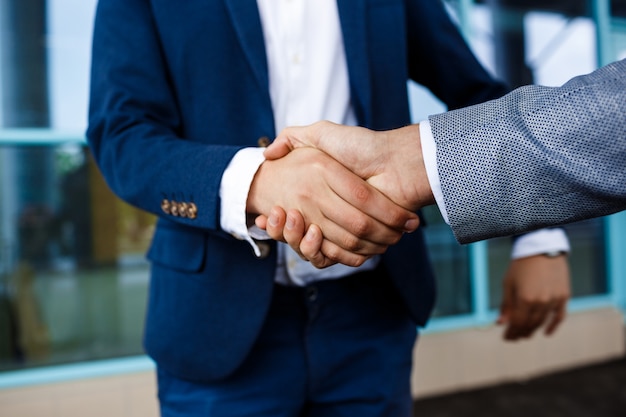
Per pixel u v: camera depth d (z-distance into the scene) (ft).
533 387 9.07
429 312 2.72
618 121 1.49
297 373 2.52
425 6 2.84
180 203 2.02
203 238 2.32
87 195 7.22
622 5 10.09
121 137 2.18
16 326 7.00
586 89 1.54
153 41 2.39
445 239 8.99
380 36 2.56
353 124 2.60
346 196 1.73
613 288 10.47
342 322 2.57
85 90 7.15
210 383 2.45
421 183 1.72
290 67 2.48
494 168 1.59
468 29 8.89
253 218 2.05
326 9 2.52
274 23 2.46
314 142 1.87
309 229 1.81
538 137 1.55
